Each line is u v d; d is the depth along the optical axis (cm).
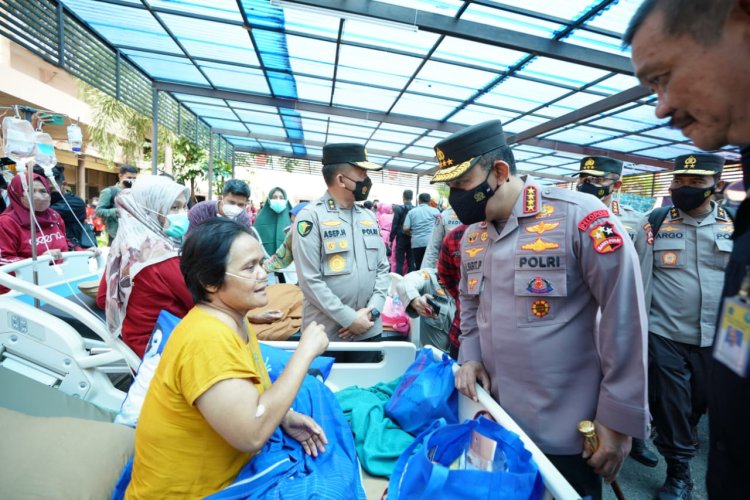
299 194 2025
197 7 479
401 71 599
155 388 107
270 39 543
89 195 1399
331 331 229
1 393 178
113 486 136
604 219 114
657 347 239
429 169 1505
